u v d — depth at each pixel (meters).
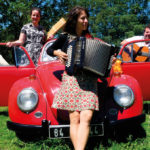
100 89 2.73
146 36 4.38
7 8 18.09
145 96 3.99
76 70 2.20
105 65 2.25
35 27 4.28
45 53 3.76
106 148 2.67
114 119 2.61
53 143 2.75
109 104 2.69
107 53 2.23
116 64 3.34
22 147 2.81
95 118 2.63
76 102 2.20
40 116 2.63
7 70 3.82
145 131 3.21
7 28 18.92
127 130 3.18
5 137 3.17
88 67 2.17
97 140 2.87
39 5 19.78
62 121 2.66
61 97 2.24
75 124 2.23
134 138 2.93
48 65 3.45
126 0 27.34
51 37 4.10
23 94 2.66
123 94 2.68
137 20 26.98
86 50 2.15
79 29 2.38
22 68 3.80
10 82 3.82
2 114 4.64
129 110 2.65
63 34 2.36
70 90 2.22
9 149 2.73
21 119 2.63
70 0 21.16
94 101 2.19
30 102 2.63
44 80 2.84
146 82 3.95
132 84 2.83
